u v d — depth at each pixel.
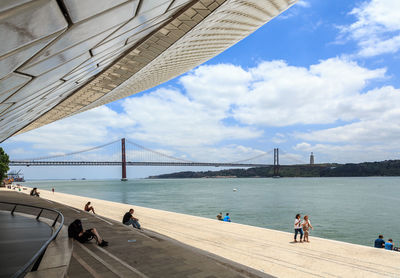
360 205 39.22
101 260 6.14
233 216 28.48
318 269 7.85
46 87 4.19
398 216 28.58
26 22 1.48
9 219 10.09
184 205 39.28
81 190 88.56
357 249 10.00
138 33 4.54
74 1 1.59
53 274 4.55
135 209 22.50
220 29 12.48
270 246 10.45
